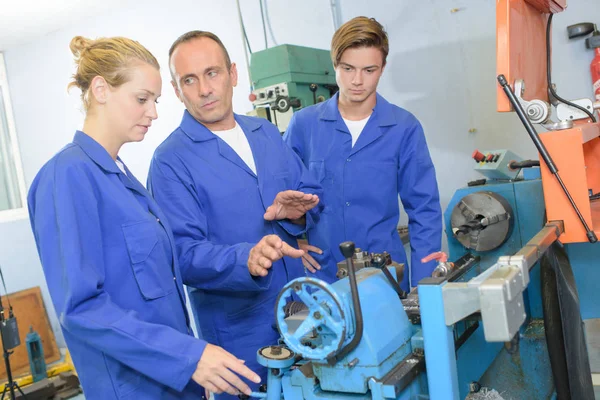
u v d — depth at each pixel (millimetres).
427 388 1075
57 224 1113
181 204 1599
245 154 1744
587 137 1362
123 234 1218
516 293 887
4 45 4504
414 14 2758
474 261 1519
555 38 2395
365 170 1958
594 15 2305
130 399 1205
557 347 1329
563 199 1332
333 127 2006
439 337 929
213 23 3576
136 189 1330
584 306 1746
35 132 4637
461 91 2674
